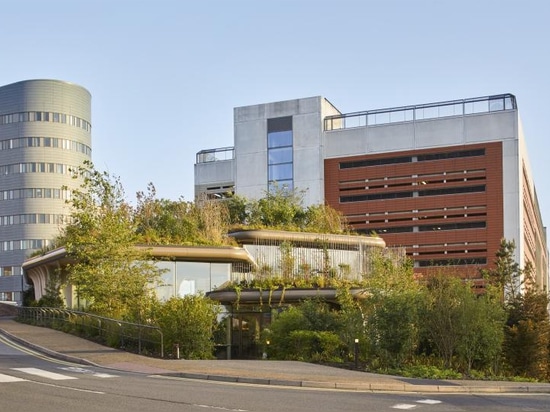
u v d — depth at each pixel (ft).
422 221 290.76
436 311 83.66
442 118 291.99
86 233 106.01
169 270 110.52
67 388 52.26
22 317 134.31
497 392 61.00
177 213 137.49
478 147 285.84
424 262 287.48
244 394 51.72
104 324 91.20
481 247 281.13
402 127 297.53
